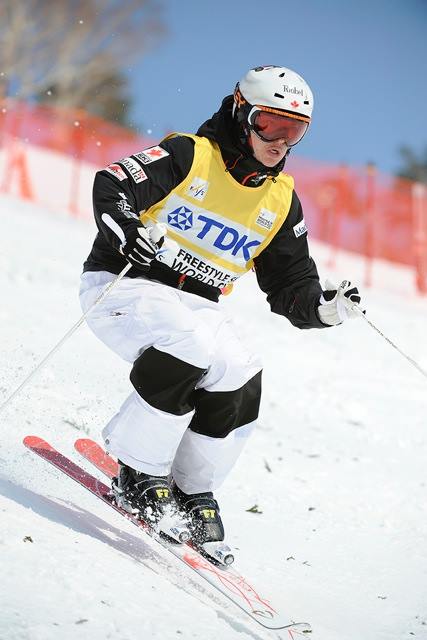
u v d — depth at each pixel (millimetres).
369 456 14992
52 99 67812
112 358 15852
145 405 8625
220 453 9000
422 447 16047
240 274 9477
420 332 28906
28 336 16047
